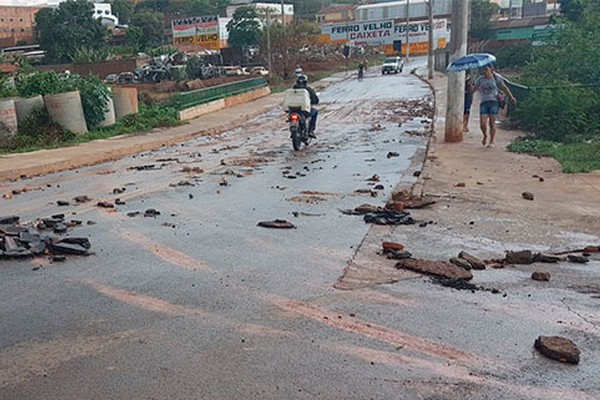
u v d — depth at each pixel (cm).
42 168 1303
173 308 488
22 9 9412
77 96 1864
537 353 403
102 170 1298
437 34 8344
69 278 563
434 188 946
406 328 444
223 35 7500
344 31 8844
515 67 4591
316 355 403
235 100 3231
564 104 1448
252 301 500
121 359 401
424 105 2686
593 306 484
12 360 402
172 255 633
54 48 6938
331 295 512
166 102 2634
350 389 360
